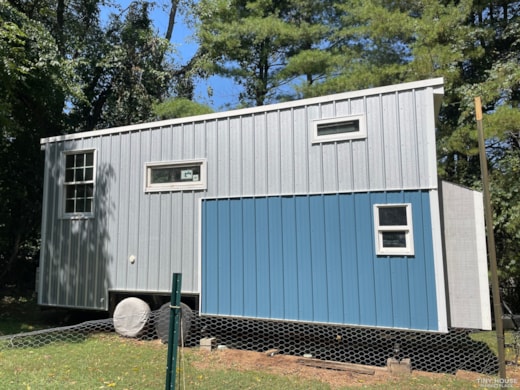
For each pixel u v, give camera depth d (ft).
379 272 16.69
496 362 16.72
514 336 18.72
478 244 15.79
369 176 17.30
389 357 17.02
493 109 30.22
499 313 11.39
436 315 15.58
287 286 18.22
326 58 38.78
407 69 29.78
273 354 18.22
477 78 31.63
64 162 24.77
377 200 17.03
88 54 42.70
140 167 22.35
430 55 28.58
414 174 16.56
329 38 42.27
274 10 45.91
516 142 28.58
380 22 30.63
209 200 20.38
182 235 20.83
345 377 15.25
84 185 24.18
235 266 19.35
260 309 18.57
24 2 37.78
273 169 19.15
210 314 19.54
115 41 45.44
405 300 16.14
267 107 19.57
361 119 17.67
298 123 18.89
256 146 19.63
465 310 15.65
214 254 19.89
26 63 30.86
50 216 24.76
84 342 20.16
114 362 16.57
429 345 17.24
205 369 15.81
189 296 20.97
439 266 15.72
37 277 24.75
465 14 29.71
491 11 33.37
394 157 16.97
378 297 16.58
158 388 13.43
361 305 16.81
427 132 16.52
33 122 36.99
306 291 17.85
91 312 26.14
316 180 18.25
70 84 35.22
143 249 21.70
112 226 22.74
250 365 16.56
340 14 43.86
